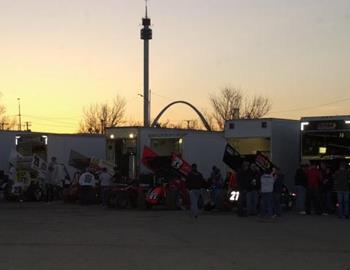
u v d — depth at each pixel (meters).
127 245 13.41
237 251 12.55
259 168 22.36
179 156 25.70
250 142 27.41
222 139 30.23
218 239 14.51
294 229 16.77
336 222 18.88
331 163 23.97
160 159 25.61
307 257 11.80
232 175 24.34
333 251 12.59
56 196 31.06
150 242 13.92
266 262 11.20
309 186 22.20
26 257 11.70
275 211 20.92
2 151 33.94
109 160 29.25
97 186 28.14
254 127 25.78
